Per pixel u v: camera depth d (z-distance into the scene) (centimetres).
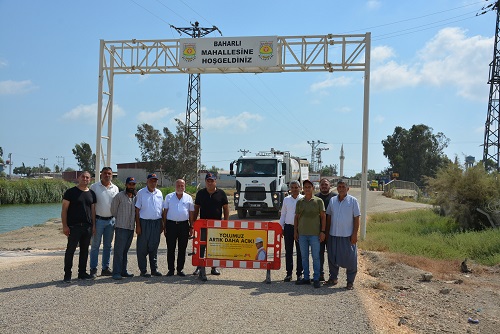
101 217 1012
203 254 1009
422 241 1644
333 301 826
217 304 788
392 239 1722
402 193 5562
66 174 10044
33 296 828
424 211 2741
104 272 1033
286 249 1016
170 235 1034
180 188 1035
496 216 1920
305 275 971
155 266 1041
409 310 869
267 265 989
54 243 1923
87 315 713
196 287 920
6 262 1357
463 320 824
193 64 1814
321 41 1777
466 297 991
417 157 9475
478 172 2008
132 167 7694
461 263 1346
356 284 1011
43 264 1221
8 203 4619
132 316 711
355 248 945
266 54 1775
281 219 1018
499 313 876
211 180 1029
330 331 658
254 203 2558
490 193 1984
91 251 1009
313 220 955
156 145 5719
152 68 1877
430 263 1335
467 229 1988
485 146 4284
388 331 696
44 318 696
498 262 1368
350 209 941
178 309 752
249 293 878
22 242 1994
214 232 1005
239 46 1789
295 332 651
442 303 936
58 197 4984
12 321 680
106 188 1018
